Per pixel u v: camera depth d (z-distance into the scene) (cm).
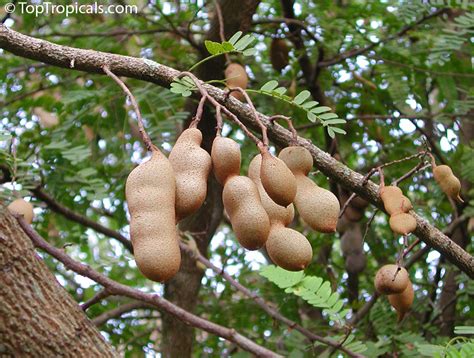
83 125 535
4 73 553
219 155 233
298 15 571
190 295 529
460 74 520
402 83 526
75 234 524
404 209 286
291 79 568
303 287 388
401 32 530
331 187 529
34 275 249
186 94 271
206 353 593
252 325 579
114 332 552
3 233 243
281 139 283
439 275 557
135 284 623
